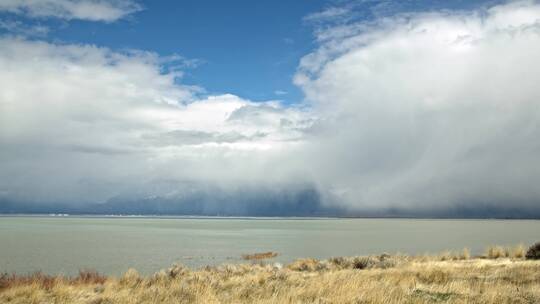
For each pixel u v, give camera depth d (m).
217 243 93.38
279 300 13.45
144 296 15.53
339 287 14.98
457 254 31.69
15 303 15.68
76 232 138.38
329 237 117.94
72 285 20.61
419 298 13.34
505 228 185.62
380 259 30.56
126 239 104.94
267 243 92.38
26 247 76.62
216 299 14.46
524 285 15.76
